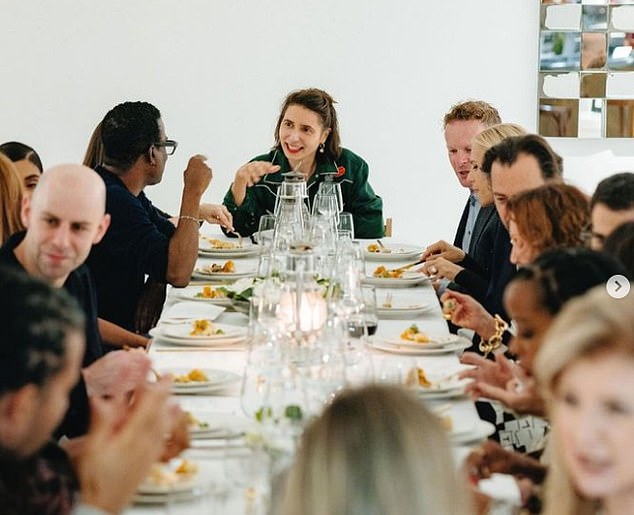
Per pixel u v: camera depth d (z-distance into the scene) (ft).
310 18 25.45
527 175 12.96
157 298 15.29
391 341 11.80
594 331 5.86
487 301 14.57
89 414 9.50
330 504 4.68
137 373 9.86
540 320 8.21
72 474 6.39
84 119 25.55
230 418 8.96
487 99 25.75
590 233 10.57
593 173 26.05
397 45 25.57
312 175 20.11
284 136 19.83
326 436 4.80
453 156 18.39
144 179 15.71
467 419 9.12
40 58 25.32
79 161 25.64
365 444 4.74
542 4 25.43
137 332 15.11
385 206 26.11
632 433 5.84
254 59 25.54
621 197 9.99
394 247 18.66
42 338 5.65
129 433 6.63
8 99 25.41
